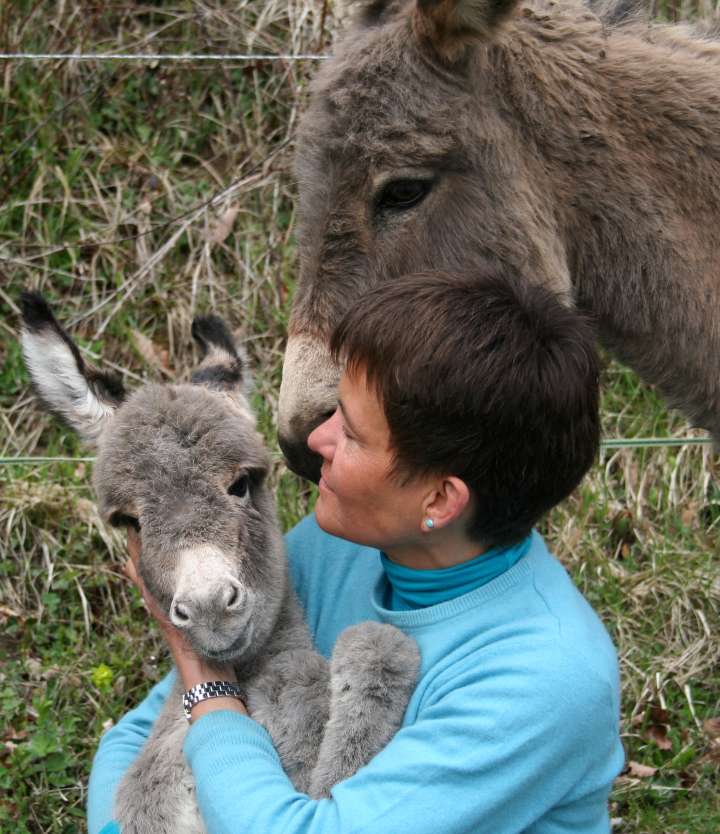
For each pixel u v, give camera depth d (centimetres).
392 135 248
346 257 253
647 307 271
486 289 195
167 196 512
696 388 282
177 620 207
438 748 184
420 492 195
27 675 391
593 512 448
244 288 490
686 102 263
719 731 382
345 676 200
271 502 245
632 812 357
